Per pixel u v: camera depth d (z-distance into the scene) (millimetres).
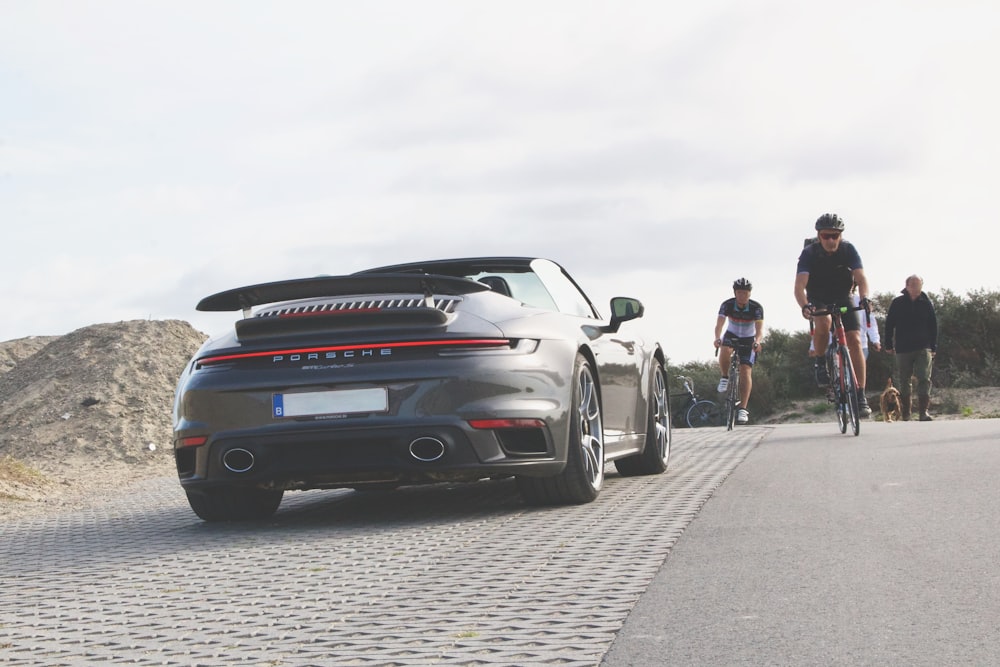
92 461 15305
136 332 19781
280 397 6766
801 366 30203
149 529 7523
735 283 16406
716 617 3982
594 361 7691
